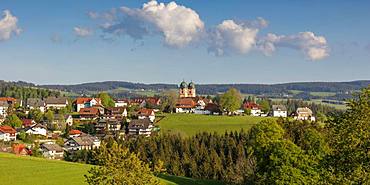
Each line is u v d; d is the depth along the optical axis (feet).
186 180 259.19
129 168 96.84
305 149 201.87
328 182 86.89
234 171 290.97
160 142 398.62
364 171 83.56
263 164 197.67
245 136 366.43
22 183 192.54
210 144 372.99
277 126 220.43
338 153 89.04
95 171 97.40
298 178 153.17
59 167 234.38
